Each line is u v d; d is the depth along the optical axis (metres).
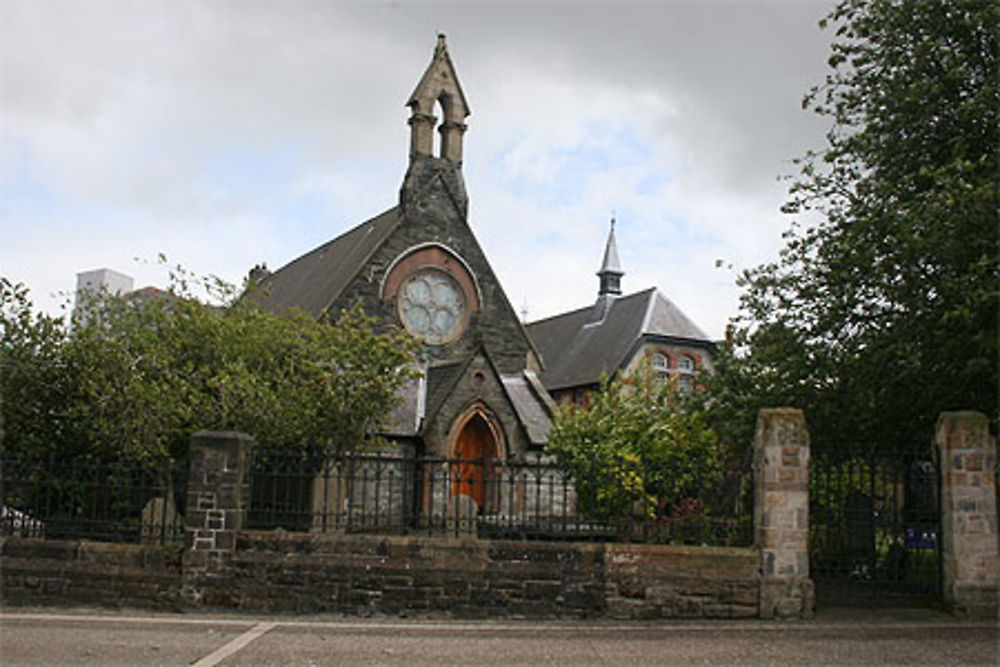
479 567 12.91
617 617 12.77
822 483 15.37
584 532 17.89
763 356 18.77
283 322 21.58
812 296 18.20
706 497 17.23
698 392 23.92
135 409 17.81
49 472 14.59
